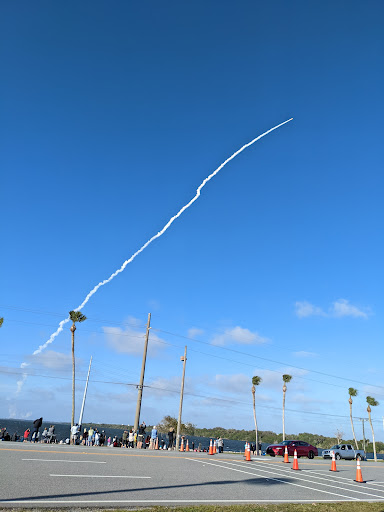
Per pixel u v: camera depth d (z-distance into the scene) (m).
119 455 21.97
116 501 10.36
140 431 36.47
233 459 27.78
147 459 21.31
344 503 12.77
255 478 17.44
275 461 29.42
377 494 15.93
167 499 11.20
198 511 9.82
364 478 21.69
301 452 38.03
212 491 13.18
